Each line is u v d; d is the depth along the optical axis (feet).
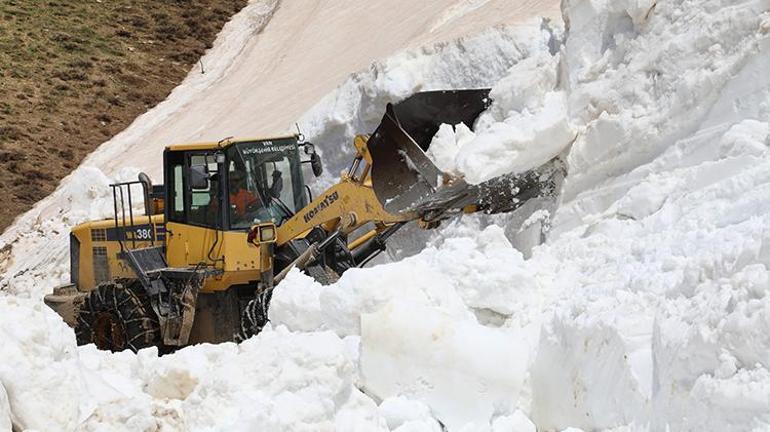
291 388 29.68
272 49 177.68
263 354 30.81
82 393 31.91
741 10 45.52
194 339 63.36
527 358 34.78
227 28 208.33
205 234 61.72
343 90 83.30
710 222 36.70
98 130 169.78
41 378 30.30
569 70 55.01
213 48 201.05
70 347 32.60
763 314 24.88
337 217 57.72
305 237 59.11
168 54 198.08
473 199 53.42
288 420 28.02
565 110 53.57
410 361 34.12
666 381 27.61
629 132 48.85
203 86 179.73
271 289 57.31
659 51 49.19
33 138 165.37
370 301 36.09
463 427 33.32
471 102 59.00
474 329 34.58
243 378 30.25
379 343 34.45
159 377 33.37
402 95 76.18
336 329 36.91
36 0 213.87
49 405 30.14
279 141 63.21
